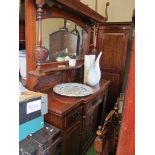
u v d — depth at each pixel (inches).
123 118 18.2
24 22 47.6
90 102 58.8
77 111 51.4
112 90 110.0
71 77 73.3
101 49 107.6
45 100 39.1
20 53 49.3
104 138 34.2
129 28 98.1
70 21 64.3
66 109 44.2
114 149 41.0
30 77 48.6
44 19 50.9
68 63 65.4
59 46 61.2
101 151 31.8
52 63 56.6
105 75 110.3
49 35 55.0
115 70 107.3
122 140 18.3
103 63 109.3
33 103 35.7
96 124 77.9
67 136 47.9
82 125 57.4
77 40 72.2
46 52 48.5
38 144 34.5
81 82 73.2
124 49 102.5
